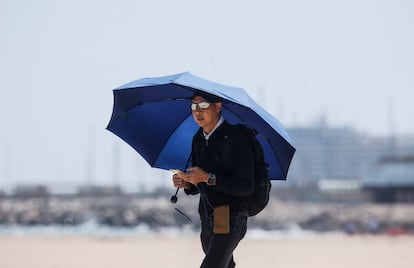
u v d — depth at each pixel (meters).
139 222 185.25
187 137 18.25
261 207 16.91
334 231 162.88
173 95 17.28
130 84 16.48
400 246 91.12
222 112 18.00
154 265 56.25
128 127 17.69
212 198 16.64
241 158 16.36
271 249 81.50
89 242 92.75
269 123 16.88
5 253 68.88
